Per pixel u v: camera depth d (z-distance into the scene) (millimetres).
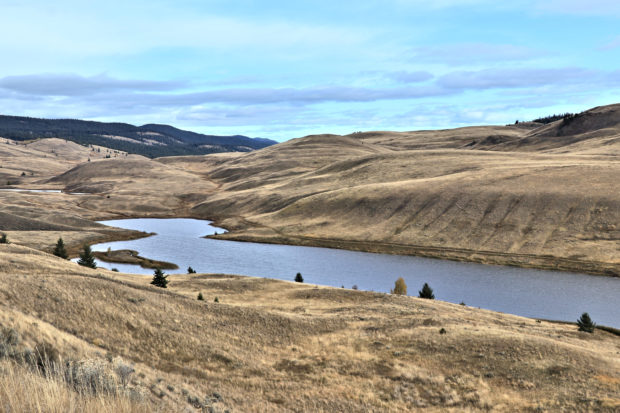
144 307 39500
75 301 35250
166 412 14172
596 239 114188
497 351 36750
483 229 131625
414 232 139625
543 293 88625
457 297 87375
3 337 17719
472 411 26516
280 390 28594
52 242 130750
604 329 59750
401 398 28438
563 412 25906
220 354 33844
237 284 71250
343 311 54531
